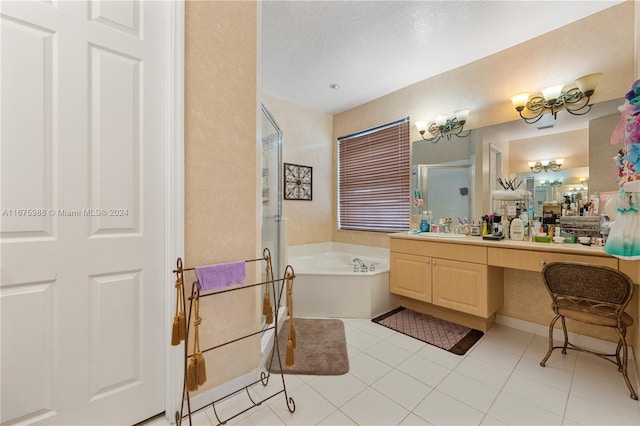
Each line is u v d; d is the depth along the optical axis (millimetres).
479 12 1982
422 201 3053
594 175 2025
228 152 1479
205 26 1388
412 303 2805
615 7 1926
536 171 2301
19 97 982
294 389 1569
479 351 1995
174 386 1308
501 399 1474
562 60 2154
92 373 1144
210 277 1279
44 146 1029
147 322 1278
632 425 1282
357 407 1419
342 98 3549
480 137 2619
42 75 1021
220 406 1423
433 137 2980
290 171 3641
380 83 3127
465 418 1337
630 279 1470
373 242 3625
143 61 1246
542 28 2172
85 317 1122
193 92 1342
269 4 1889
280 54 2516
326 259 3836
